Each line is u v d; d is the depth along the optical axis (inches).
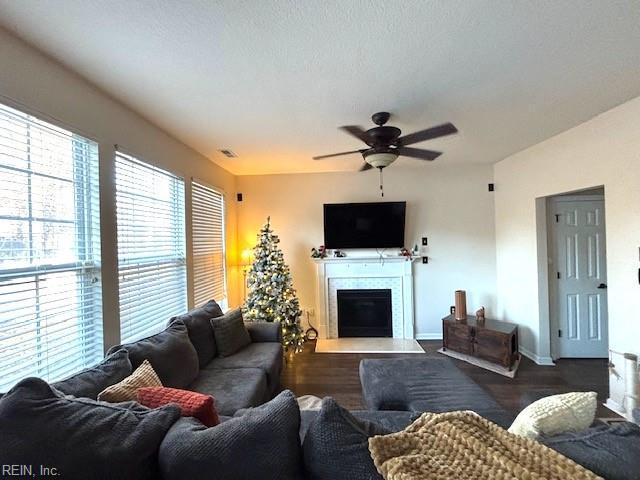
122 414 42.6
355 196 188.5
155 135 109.4
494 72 77.3
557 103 96.9
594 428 39.6
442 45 65.9
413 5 54.1
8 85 59.4
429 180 185.6
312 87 83.2
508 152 156.0
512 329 144.2
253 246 192.9
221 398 81.8
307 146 135.0
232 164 166.6
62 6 52.4
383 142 104.0
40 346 66.5
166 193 118.7
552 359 147.4
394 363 99.0
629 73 78.9
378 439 36.2
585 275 147.7
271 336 130.5
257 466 36.1
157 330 110.3
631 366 96.5
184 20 56.7
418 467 32.8
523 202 154.2
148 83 79.7
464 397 75.3
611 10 56.1
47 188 69.1
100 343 81.7
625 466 31.9
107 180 85.2
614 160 102.3
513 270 164.9
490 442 36.2
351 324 190.7
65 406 42.5
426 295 186.2
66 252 73.9
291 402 42.0
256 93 86.0
